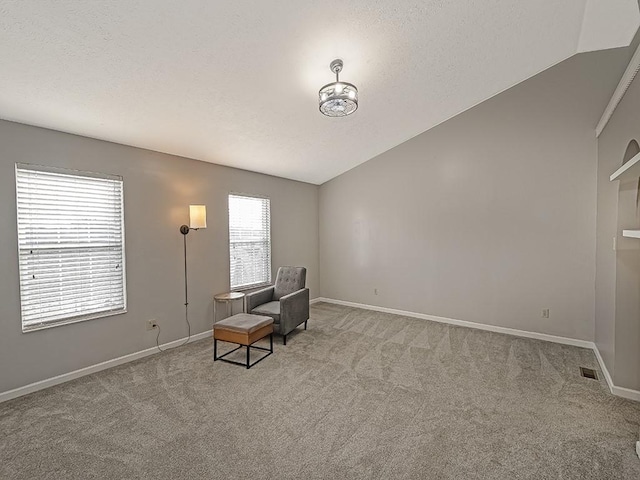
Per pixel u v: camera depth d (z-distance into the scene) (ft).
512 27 8.63
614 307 8.29
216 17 6.30
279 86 9.00
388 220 16.60
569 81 11.53
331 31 7.36
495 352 11.10
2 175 8.00
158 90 8.09
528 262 12.62
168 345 11.64
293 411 7.47
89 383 8.91
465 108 13.71
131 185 10.57
